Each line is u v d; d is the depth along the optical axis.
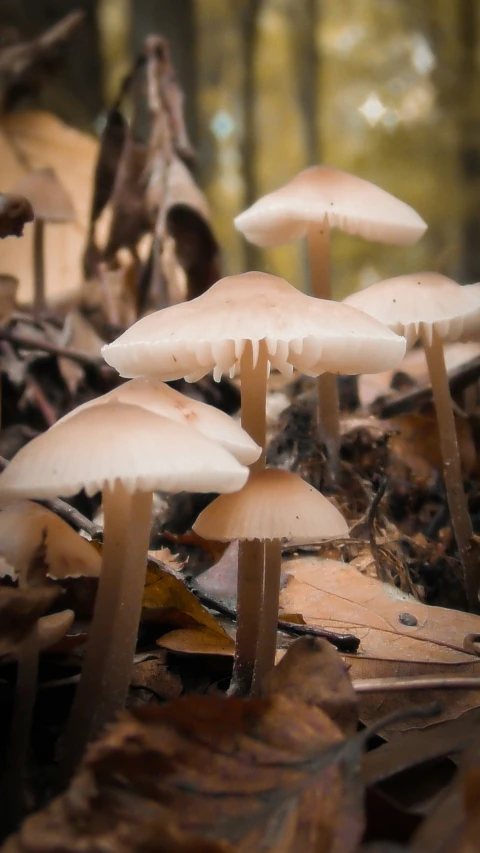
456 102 1.08
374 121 1.20
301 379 0.31
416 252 1.27
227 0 1.21
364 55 1.30
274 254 1.41
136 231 0.36
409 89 1.26
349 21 1.33
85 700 0.15
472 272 1.08
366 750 0.16
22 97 0.46
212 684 0.18
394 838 0.14
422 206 1.13
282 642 0.18
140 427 0.14
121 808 0.13
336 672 0.15
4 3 0.54
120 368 0.17
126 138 0.37
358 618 0.19
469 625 0.19
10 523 0.15
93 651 0.15
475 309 0.20
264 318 0.16
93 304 0.35
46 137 0.47
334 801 0.13
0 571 0.15
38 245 0.36
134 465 0.14
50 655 0.17
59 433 0.14
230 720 0.14
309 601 0.19
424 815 0.14
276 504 0.16
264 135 1.50
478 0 1.08
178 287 0.36
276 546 0.17
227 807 0.13
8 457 0.27
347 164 1.31
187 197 0.35
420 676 0.17
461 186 1.09
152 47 0.38
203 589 0.20
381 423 0.26
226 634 0.18
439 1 1.17
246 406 0.18
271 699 0.14
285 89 1.44
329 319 0.16
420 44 1.25
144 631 0.19
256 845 0.13
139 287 0.35
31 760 0.16
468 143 1.08
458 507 0.22
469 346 0.31
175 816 0.13
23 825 0.13
